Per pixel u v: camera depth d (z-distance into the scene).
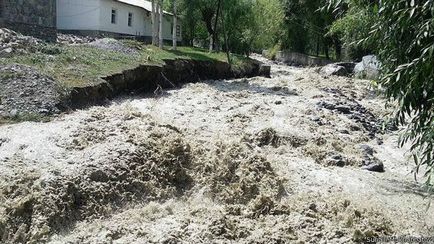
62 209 6.65
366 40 6.28
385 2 5.25
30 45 14.67
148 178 7.81
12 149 8.16
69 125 9.56
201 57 21.00
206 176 8.16
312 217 7.24
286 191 8.34
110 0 26.27
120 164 7.72
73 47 16.66
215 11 27.81
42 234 6.21
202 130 11.38
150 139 8.72
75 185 7.02
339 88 19.91
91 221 6.73
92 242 6.16
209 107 14.22
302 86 20.09
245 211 7.34
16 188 6.79
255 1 29.98
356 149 11.48
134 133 9.09
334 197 8.12
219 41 29.50
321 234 6.72
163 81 16.81
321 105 15.51
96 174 7.36
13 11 17.88
